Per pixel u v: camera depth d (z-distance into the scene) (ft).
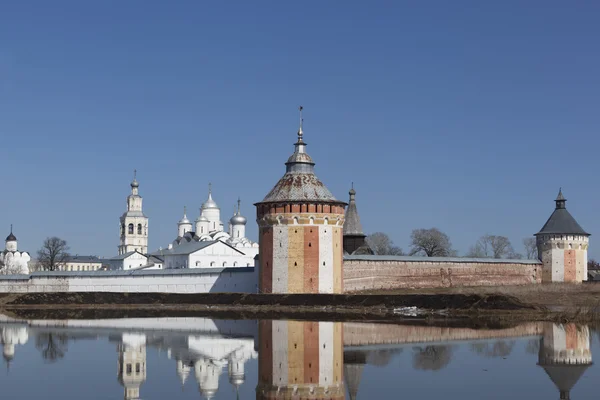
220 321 286.05
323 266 395.34
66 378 153.89
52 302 409.90
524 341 209.26
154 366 168.14
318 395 137.18
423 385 145.59
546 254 529.04
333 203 400.88
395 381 149.59
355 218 525.75
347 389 142.00
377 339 215.31
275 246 399.24
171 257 619.67
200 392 139.54
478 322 272.51
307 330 243.81
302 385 146.00
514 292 429.38
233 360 176.04
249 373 158.71
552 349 192.13
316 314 326.44
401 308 341.21
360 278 427.74
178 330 247.50
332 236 400.06
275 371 160.86
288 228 397.19
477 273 482.28
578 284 488.02
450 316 305.94
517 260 509.76
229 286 429.38
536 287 460.96
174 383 148.36
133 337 225.35
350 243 521.65
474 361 173.27
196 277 439.63
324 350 191.52
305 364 169.58
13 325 272.92
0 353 190.60
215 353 187.21
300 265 394.32
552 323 267.18
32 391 140.87
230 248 612.29
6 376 156.76
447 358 177.27
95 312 355.56
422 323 270.26
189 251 600.39
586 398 134.31
